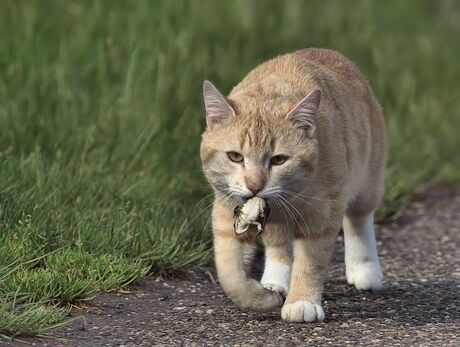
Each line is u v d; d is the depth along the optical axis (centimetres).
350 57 1923
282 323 999
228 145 991
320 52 1185
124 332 962
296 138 988
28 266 1074
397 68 2066
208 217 1270
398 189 1576
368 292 1149
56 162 1305
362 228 1180
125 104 1497
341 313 1048
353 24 2044
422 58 2138
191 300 1082
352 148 1073
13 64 1530
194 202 1323
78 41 1620
